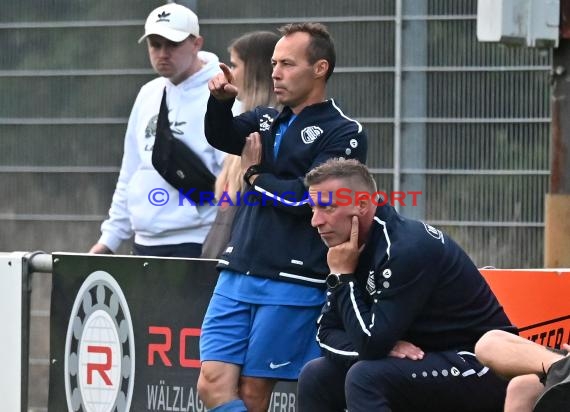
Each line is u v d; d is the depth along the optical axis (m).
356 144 15.59
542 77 26.58
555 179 19.36
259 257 15.74
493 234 26.92
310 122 15.67
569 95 19.19
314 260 15.64
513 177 26.78
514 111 26.77
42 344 24.80
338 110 15.87
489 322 14.60
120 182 21.39
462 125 27.06
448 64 27.09
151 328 18.45
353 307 14.29
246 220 16.00
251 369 15.84
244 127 16.11
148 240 20.50
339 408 15.10
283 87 15.64
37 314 24.88
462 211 27.08
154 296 18.41
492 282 17.58
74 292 19.02
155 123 20.56
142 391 18.50
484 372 14.23
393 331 14.08
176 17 19.92
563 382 12.62
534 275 17.39
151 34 19.89
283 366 15.81
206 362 15.89
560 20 18.86
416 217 27.31
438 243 14.34
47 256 19.27
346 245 14.45
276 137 15.95
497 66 26.83
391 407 14.27
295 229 15.69
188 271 18.19
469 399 14.23
